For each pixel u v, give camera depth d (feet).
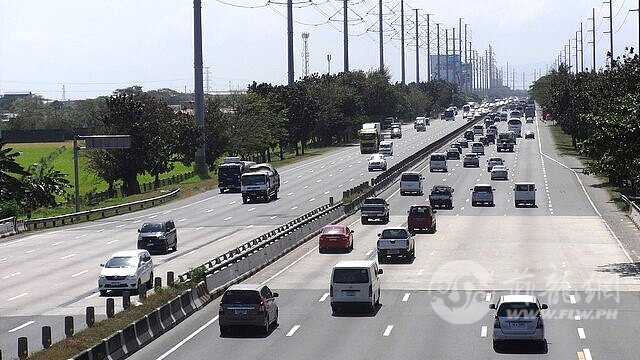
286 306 300.40
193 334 260.21
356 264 288.30
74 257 433.89
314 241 470.80
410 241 392.27
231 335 257.14
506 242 443.73
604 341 240.53
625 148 408.26
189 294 298.97
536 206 607.78
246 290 257.14
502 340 229.04
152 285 343.26
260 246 389.39
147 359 227.61
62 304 310.04
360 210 588.09
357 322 272.72
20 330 266.98
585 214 560.61
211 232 510.17
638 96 413.59
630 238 453.99
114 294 327.67
